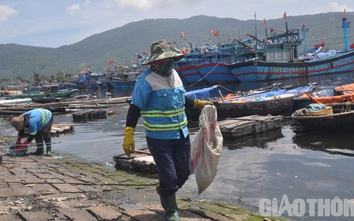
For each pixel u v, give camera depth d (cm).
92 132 1731
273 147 1120
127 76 7925
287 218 561
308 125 1301
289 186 726
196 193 704
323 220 551
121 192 665
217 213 532
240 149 1121
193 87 5328
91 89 8438
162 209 523
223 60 5484
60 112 2636
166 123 433
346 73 5225
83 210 505
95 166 1001
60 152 1240
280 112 1856
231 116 1817
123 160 948
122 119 2153
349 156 944
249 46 5200
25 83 12988
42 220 451
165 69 432
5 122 2519
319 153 998
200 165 509
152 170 878
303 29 6319
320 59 5238
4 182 664
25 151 1089
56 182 702
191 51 5816
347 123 1250
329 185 718
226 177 815
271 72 4772
